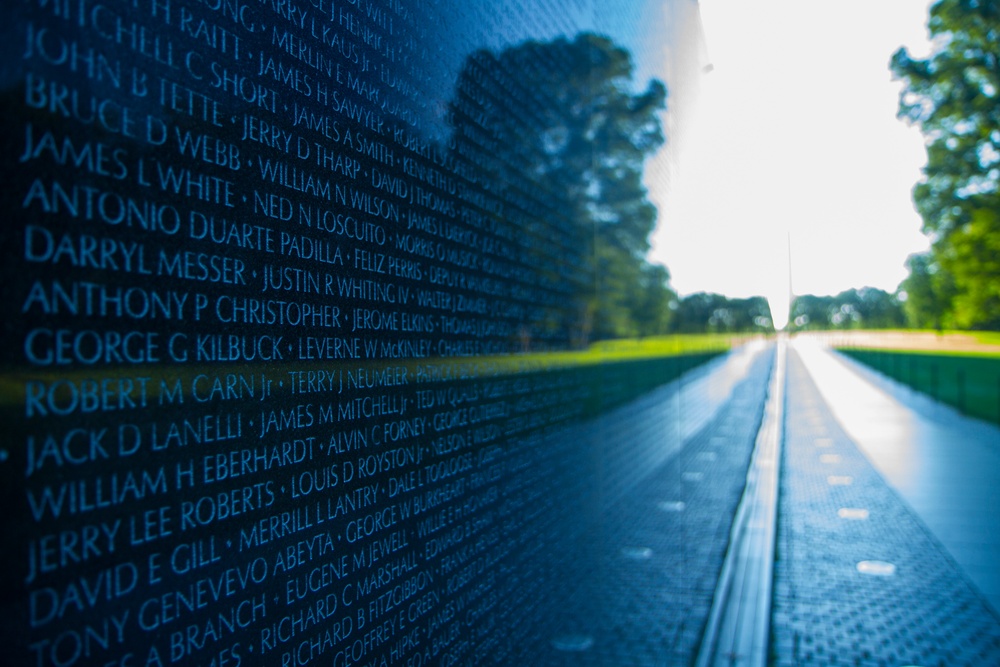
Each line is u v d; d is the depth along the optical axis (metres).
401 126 2.24
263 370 1.53
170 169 1.32
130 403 1.21
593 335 4.68
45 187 1.09
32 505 1.05
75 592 1.11
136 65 1.25
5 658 1.01
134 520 1.21
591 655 4.04
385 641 1.97
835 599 6.70
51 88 1.10
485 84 3.04
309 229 1.72
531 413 3.38
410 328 2.23
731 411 21.67
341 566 1.78
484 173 2.98
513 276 3.29
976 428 17.73
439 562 2.33
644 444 6.20
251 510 1.48
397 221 2.18
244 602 1.45
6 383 1.03
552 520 3.57
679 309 10.22
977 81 16.78
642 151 6.91
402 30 2.27
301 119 1.71
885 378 32.94
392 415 2.08
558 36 4.23
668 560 6.41
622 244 5.74
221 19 1.46
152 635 1.24
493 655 2.73
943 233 18.39
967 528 9.01
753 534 8.62
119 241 1.21
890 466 13.19
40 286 1.08
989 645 5.66
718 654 5.11
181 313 1.32
